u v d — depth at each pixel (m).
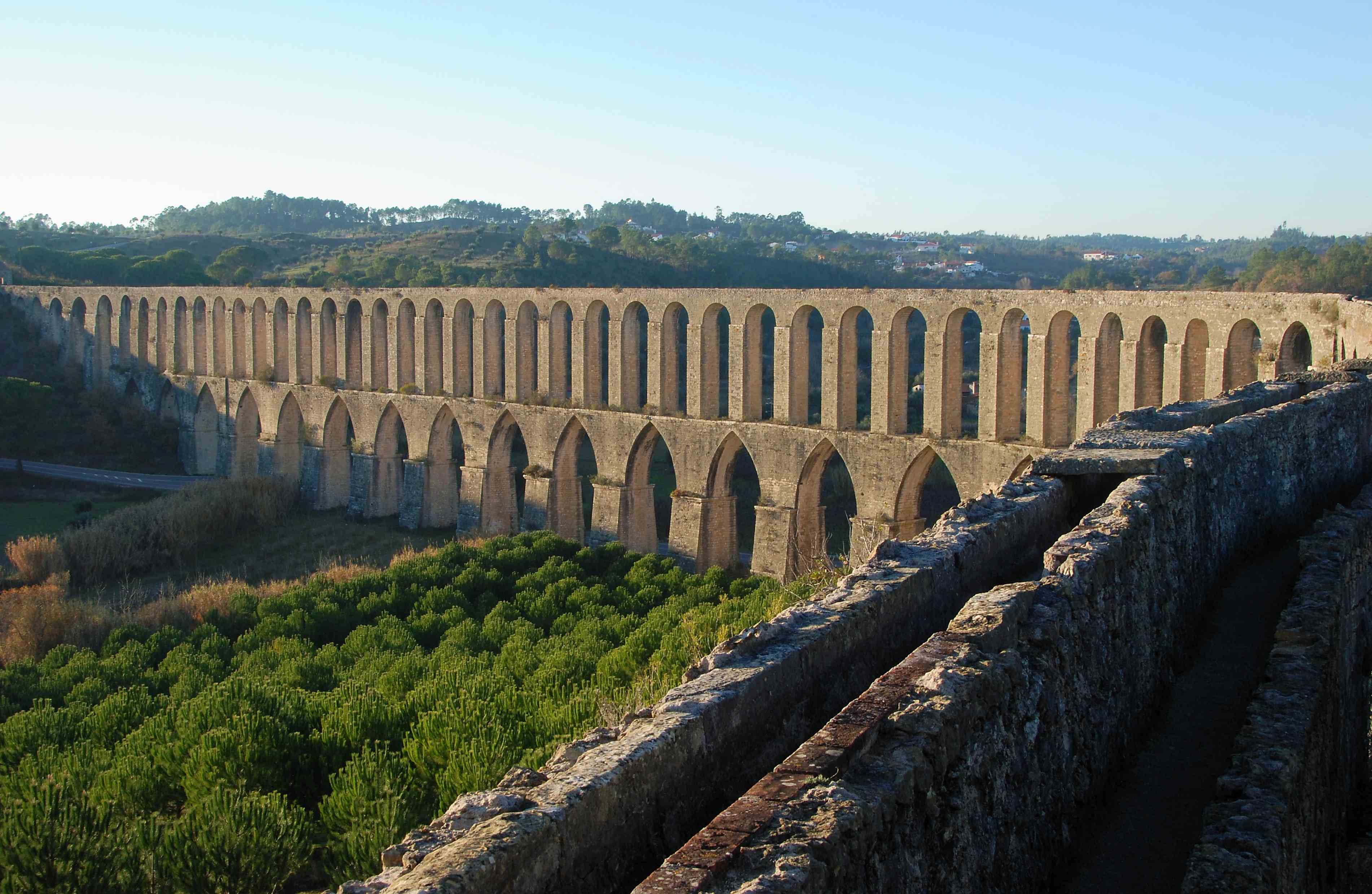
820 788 9.38
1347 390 30.48
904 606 14.51
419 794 22.28
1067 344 49.66
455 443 101.38
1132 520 16.66
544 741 24.58
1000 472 50.09
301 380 89.44
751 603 36.34
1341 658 19.28
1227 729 15.59
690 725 10.70
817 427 56.53
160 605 50.88
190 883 18.89
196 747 24.55
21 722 30.50
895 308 53.47
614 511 65.94
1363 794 20.98
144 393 108.31
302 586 56.09
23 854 18.70
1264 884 11.23
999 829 11.23
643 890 8.09
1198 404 27.80
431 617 45.25
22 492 87.75
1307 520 25.92
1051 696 12.90
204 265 190.12
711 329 61.75
